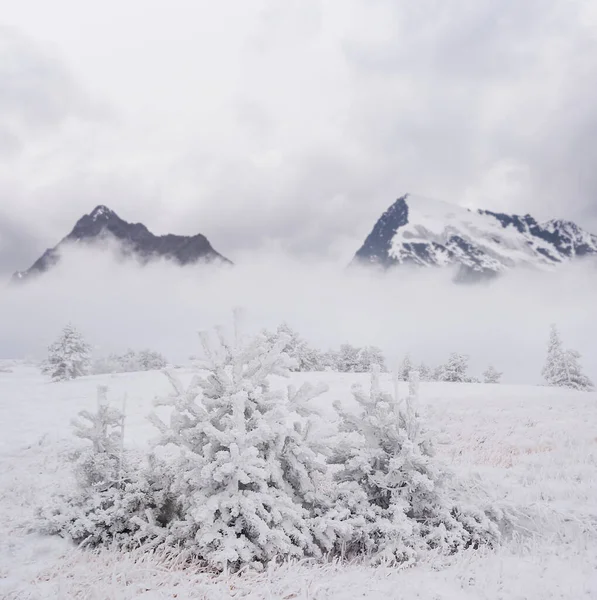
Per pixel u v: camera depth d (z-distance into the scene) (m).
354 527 6.40
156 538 6.39
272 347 7.27
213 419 6.67
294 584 5.27
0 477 10.44
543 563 5.84
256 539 5.93
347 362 50.66
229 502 5.83
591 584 5.19
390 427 7.05
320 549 6.47
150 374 31.98
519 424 15.24
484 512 7.04
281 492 6.35
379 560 6.19
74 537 6.68
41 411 18.97
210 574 5.60
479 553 6.27
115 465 7.29
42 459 11.78
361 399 7.32
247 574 5.51
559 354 44.00
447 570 5.77
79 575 5.62
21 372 45.72
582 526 6.87
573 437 13.23
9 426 15.81
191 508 6.17
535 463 10.74
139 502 6.94
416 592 5.10
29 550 6.59
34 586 5.49
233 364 6.89
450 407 17.75
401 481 6.83
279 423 6.54
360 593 5.12
